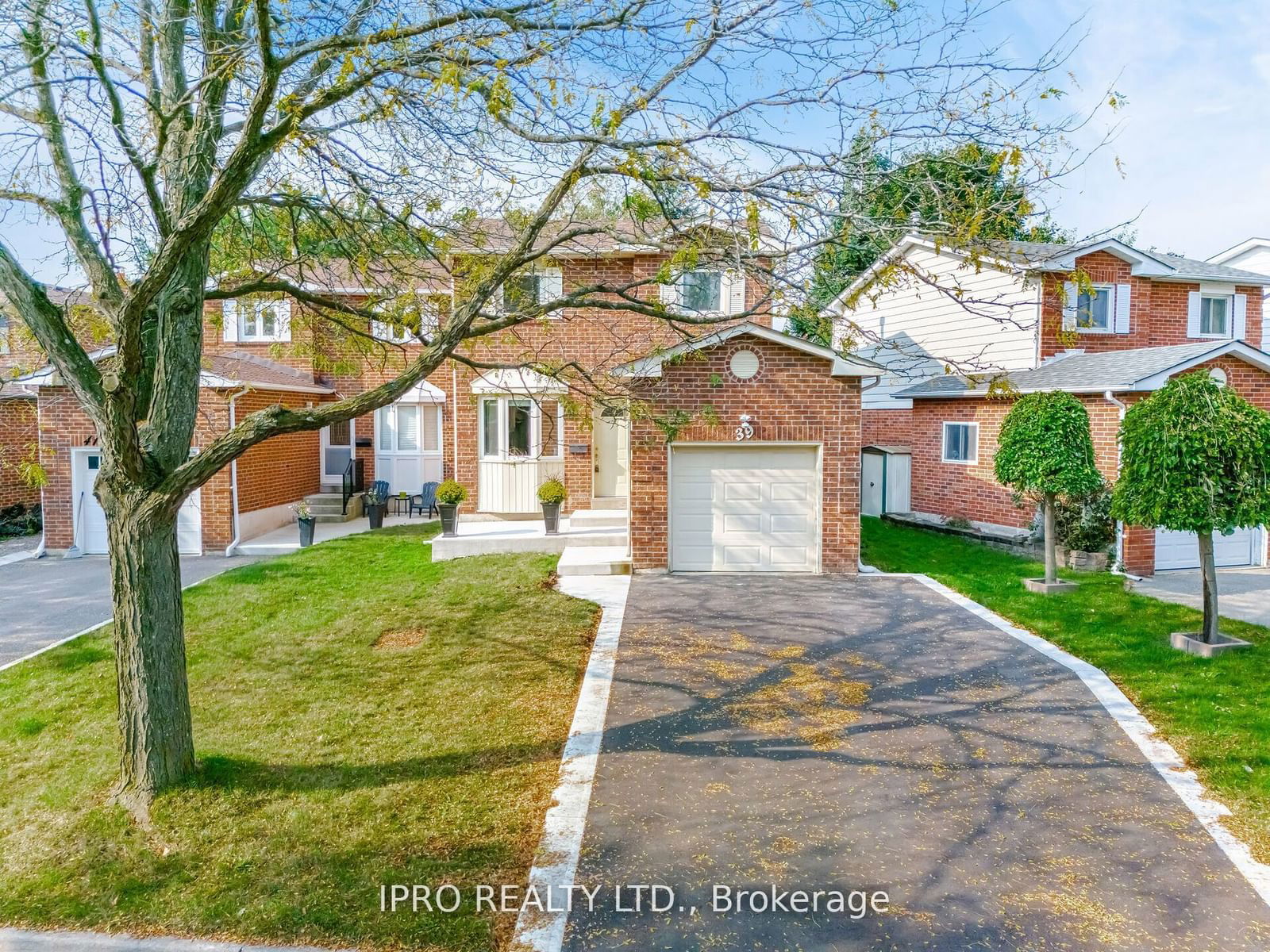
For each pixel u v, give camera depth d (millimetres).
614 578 12414
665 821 5395
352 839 5238
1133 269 16828
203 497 15453
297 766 6238
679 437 12555
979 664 8414
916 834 5242
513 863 4977
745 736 6707
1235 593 11711
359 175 7172
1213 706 7207
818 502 12781
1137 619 10078
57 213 5957
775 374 12562
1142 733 6727
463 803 5680
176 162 5910
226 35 5449
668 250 6281
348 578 12305
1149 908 4484
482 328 6188
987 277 17312
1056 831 5258
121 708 5754
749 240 5934
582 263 15539
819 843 5137
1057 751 6402
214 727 6957
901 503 19297
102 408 5523
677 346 10203
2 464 9930
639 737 6699
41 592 12555
